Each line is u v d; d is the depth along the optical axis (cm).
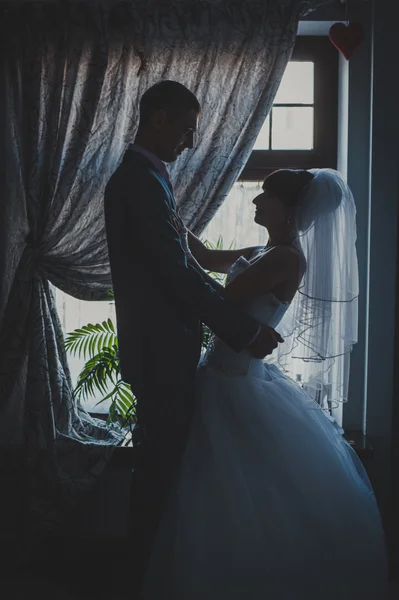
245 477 212
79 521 276
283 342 232
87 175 274
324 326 236
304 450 217
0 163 280
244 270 229
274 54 266
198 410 224
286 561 201
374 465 276
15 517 270
